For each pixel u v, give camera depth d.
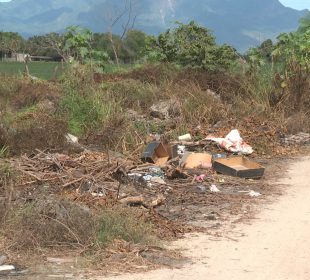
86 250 10.20
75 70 17.38
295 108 17.64
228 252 10.34
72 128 14.91
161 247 10.42
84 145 14.38
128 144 14.51
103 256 10.09
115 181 12.29
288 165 14.48
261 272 9.85
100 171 12.48
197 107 16.75
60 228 10.42
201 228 11.05
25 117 14.90
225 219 11.42
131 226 10.66
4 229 10.45
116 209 11.13
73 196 11.51
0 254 10.05
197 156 13.91
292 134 16.53
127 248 10.27
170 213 11.60
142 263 10.00
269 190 12.76
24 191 11.58
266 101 17.52
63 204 10.92
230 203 12.06
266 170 14.05
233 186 12.92
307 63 18.17
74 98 15.55
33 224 10.49
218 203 12.05
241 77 18.64
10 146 13.32
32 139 13.57
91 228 10.48
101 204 11.28
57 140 13.80
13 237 10.33
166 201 12.03
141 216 11.09
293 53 19.38
